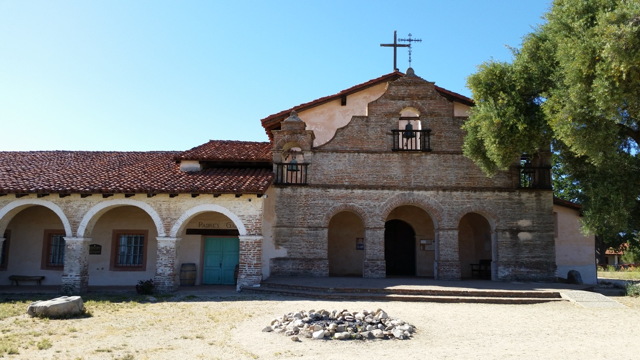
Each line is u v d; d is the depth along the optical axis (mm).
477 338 9898
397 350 8781
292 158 20875
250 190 16953
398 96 20250
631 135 15086
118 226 19562
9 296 16500
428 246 22000
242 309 13312
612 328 10977
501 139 16156
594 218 15633
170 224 17234
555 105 13688
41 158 21391
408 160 19828
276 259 19109
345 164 19781
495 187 19562
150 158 21750
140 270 19234
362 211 19438
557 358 8289
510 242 19188
